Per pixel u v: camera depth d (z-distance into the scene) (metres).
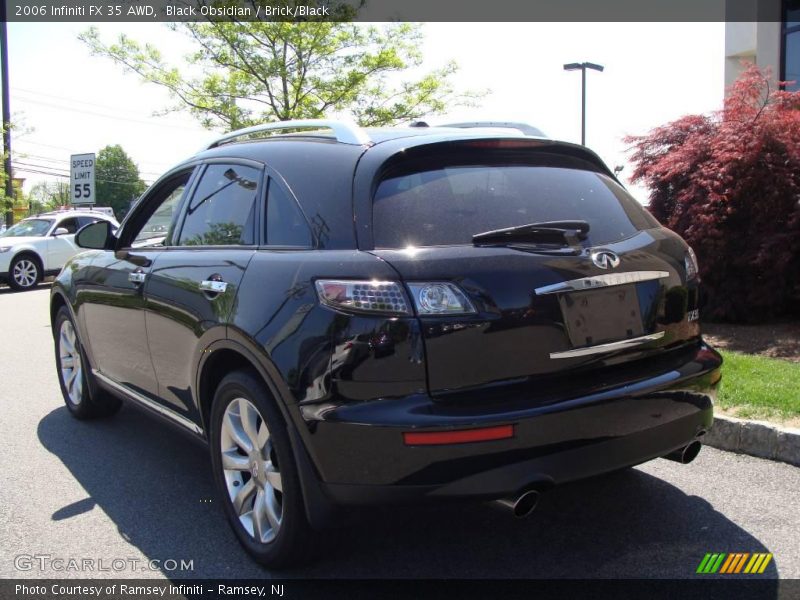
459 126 4.11
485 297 2.74
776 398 4.84
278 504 3.18
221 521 3.80
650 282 3.20
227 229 3.70
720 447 4.58
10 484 4.32
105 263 4.79
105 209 22.48
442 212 2.99
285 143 3.64
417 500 2.67
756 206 7.22
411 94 13.67
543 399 2.76
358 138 3.30
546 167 3.41
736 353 6.52
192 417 3.85
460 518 3.70
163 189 4.66
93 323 4.93
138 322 4.23
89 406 5.44
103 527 3.74
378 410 2.65
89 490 4.23
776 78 14.77
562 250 2.98
